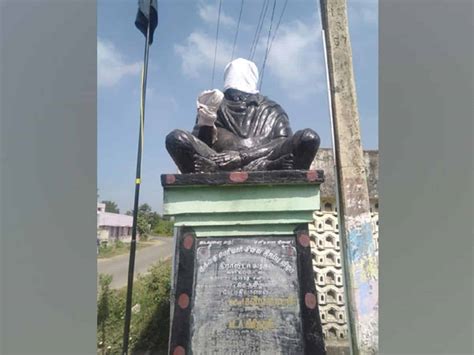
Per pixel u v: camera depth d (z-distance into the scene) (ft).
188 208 10.85
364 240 14.46
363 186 14.80
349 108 15.12
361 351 13.75
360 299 14.11
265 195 10.82
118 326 19.29
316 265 18.93
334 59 15.40
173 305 11.02
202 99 11.84
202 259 10.75
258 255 10.75
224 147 12.31
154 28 14.67
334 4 15.65
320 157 20.31
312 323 10.30
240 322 10.41
